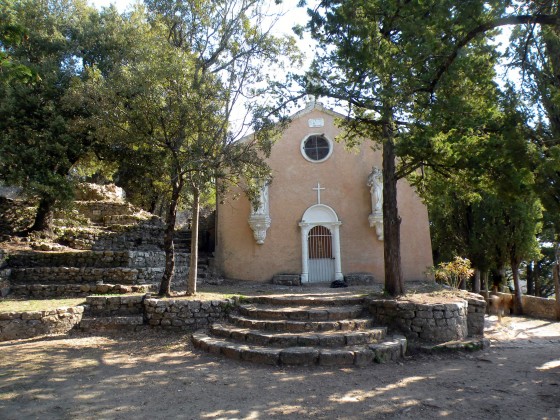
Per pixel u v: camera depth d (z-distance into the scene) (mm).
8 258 13711
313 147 17891
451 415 5398
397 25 8867
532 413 5457
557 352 9430
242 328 9539
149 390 6328
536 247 18969
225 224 17266
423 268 17000
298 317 9789
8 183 14133
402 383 6773
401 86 8727
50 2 17109
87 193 22094
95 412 5441
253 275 16875
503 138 8195
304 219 17172
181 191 12836
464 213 20906
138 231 18750
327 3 9188
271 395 6137
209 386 6535
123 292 12336
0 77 7000
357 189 17531
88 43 16359
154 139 10852
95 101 10773
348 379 6953
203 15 12125
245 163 11414
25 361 7859
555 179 8055
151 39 11289
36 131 14562
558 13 7535
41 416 5277
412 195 17422
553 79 8562
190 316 10477
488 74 8852
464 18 7828
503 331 12734
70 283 13141
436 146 8906
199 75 11148
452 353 8906
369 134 11883
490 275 26922
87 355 8383
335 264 16984
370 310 10305
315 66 10031
